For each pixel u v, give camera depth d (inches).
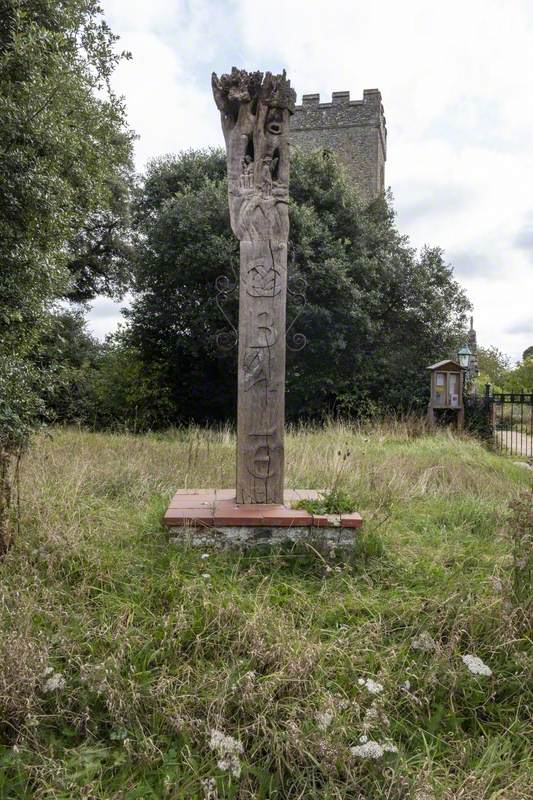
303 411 460.4
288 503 148.8
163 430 445.7
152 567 122.6
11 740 76.4
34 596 105.9
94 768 72.3
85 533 139.6
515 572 106.2
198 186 479.8
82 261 534.6
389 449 297.6
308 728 77.1
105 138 263.1
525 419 665.6
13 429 165.0
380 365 495.8
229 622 99.2
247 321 146.3
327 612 107.1
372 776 72.2
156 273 449.7
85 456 231.0
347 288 439.2
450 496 202.2
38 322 212.1
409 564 130.6
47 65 203.0
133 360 474.9
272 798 70.7
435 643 95.4
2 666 81.4
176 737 78.5
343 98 829.8
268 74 144.7
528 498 115.8
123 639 93.9
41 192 190.7
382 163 888.3
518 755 79.4
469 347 542.3
